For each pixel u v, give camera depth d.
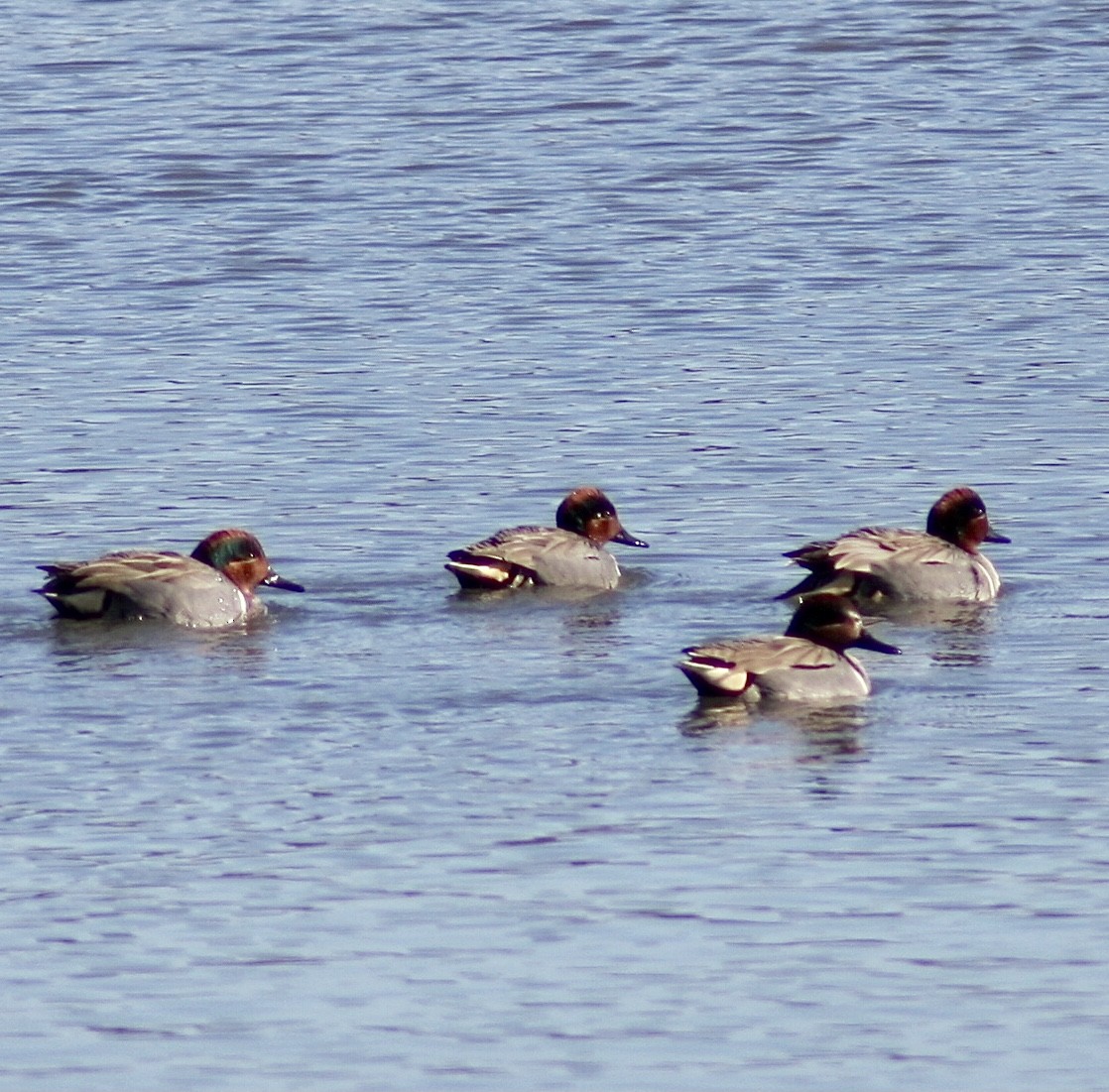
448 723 19.52
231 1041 14.22
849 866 16.58
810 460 27.83
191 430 29.34
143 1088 13.70
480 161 43.81
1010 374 31.27
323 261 37.91
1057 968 15.05
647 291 35.88
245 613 22.62
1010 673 20.80
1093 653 21.41
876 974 15.01
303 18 55.03
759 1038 14.21
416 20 54.72
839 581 23.11
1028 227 38.91
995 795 17.80
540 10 55.53
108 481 27.38
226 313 35.12
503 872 16.50
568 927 15.66
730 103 47.59
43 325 34.62
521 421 29.58
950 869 16.50
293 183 42.50
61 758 18.72
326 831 17.23
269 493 26.83
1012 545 24.88
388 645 21.77
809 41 52.19
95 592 22.62
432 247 38.56
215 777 18.30
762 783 18.11
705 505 26.31
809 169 42.97
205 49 52.28
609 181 42.41
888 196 41.00
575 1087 13.66
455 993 14.78
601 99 47.94
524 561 23.34
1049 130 45.19
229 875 16.48
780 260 37.41
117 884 16.36
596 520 24.14
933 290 35.62
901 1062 13.94
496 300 35.59
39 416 30.05
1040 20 53.66
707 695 20.06
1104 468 27.33
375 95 48.38
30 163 43.75
